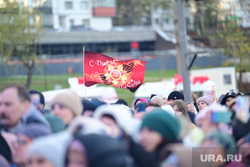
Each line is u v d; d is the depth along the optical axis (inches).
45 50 3137.3
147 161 221.1
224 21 1642.5
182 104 432.8
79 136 199.3
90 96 819.4
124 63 519.5
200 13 1990.7
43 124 258.1
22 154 241.1
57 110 277.6
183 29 717.9
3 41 1704.0
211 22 1969.7
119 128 238.2
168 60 2886.3
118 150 197.5
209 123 235.9
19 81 2018.9
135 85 521.3
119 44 3408.0
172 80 1056.8
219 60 1777.8
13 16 1717.5
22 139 240.5
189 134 237.9
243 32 1473.9
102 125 219.9
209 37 1945.1
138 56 2960.1
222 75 1079.6
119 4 4077.3
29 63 1838.1
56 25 3388.3
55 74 2425.0
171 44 3334.2
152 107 363.3
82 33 3326.8
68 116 279.3
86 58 510.9
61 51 3196.4
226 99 474.0
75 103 280.1
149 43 3444.9
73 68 2500.0
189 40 2162.9
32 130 241.6
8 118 259.4
